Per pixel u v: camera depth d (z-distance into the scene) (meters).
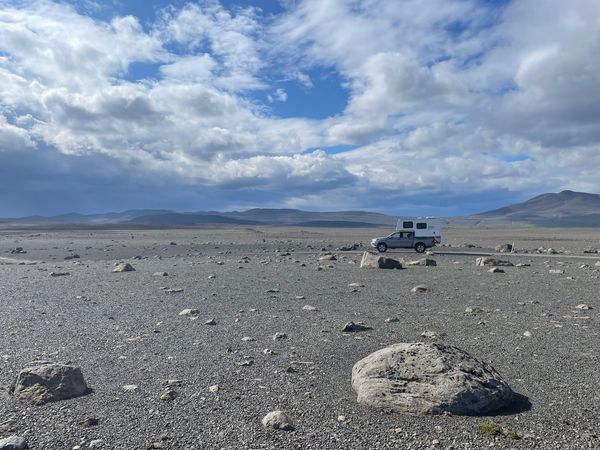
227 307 16.89
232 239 88.00
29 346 11.59
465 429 6.80
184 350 11.15
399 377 7.85
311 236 105.19
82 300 18.53
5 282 24.58
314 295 19.66
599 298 18.42
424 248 49.69
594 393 8.15
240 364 9.93
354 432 6.75
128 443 6.42
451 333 12.66
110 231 149.38
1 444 6.15
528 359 10.19
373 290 21.11
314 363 10.05
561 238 89.75
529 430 6.76
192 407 7.67
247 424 7.02
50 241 81.62
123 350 11.19
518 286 22.19
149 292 20.62
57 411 7.48
